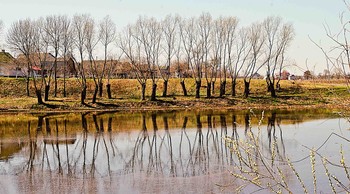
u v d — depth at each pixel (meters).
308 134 30.03
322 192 14.97
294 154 22.20
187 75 71.25
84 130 35.78
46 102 54.75
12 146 28.27
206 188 16.98
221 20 62.91
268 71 61.81
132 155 24.83
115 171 20.84
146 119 43.69
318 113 46.31
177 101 57.62
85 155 25.02
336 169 18.12
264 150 23.48
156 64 61.56
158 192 16.95
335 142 25.34
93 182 18.88
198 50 62.34
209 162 22.02
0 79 64.44
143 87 58.38
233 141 6.21
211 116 45.59
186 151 25.70
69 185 18.47
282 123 37.88
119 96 62.88
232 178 18.06
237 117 43.97
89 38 57.78
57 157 24.52
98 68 69.12
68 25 58.12
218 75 70.31
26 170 21.41
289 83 66.12
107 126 38.34
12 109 51.84
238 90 65.81
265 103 57.53
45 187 18.25
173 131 34.62
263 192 15.36
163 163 22.39
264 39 61.81
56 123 40.78
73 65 70.12
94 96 55.81
